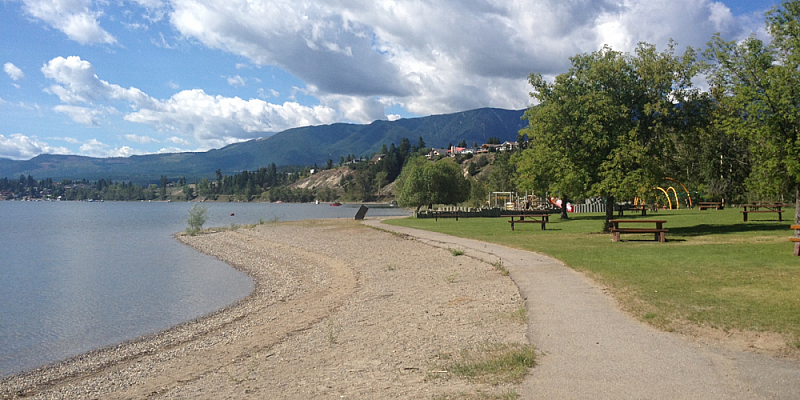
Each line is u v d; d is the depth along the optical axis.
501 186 91.06
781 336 6.94
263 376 7.86
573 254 16.80
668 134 25.27
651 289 10.39
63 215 110.69
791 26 18.02
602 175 24.31
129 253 35.22
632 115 25.20
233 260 30.09
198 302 17.80
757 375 5.71
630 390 5.41
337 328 10.84
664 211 47.91
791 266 12.16
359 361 7.93
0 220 87.81
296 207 172.50
